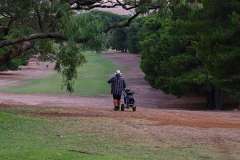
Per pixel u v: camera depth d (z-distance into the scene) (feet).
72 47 144.66
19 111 169.68
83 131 128.16
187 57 294.05
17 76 526.16
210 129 143.84
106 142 113.19
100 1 159.33
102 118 159.53
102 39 141.49
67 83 172.45
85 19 138.41
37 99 294.46
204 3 189.67
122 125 143.64
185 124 154.30
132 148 106.83
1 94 330.13
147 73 339.98
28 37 150.92
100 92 382.22
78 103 276.62
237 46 193.06
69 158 82.38
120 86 200.03
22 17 144.25
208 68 202.39
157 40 333.83
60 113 171.42
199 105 331.57
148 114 184.44
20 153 84.64
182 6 140.97
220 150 109.09
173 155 100.63
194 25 202.80
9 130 120.16
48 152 85.97
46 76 529.04
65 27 134.72
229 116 196.24
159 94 405.18
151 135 127.13
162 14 142.20
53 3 132.26
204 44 198.49
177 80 294.25
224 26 194.80
